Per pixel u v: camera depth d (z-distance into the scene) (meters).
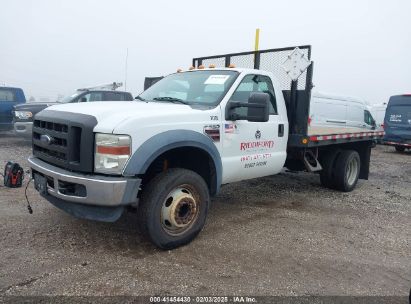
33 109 10.77
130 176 3.48
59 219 4.61
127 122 3.49
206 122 4.20
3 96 12.45
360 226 5.02
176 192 3.89
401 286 3.38
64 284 3.11
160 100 4.87
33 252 3.68
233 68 5.05
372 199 6.68
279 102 5.51
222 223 4.84
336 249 4.16
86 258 3.60
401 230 4.95
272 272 3.51
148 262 3.58
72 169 3.60
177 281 3.24
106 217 3.54
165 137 3.71
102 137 3.46
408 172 10.53
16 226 4.33
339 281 3.41
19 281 3.12
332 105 11.59
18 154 9.50
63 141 3.70
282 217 5.23
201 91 4.81
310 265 3.70
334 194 6.92
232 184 7.30
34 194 5.66
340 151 7.11
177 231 3.93
